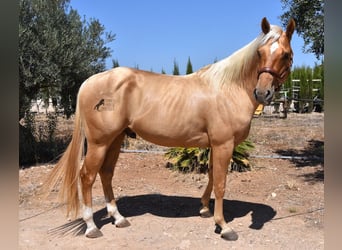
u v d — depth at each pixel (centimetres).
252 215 368
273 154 682
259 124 1149
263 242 302
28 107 601
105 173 337
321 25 502
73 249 288
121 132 317
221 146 298
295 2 555
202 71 319
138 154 678
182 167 548
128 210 382
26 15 556
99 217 361
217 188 305
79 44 630
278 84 288
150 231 326
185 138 307
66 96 679
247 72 295
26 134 619
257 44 286
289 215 366
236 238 306
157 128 304
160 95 304
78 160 305
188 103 299
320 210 378
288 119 1315
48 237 311
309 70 1659
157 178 517
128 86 303
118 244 298
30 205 397
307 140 833
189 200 418
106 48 710
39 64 547
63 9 636
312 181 490
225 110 293
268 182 491
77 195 306
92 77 310
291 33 284
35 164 600
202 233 322
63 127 976
